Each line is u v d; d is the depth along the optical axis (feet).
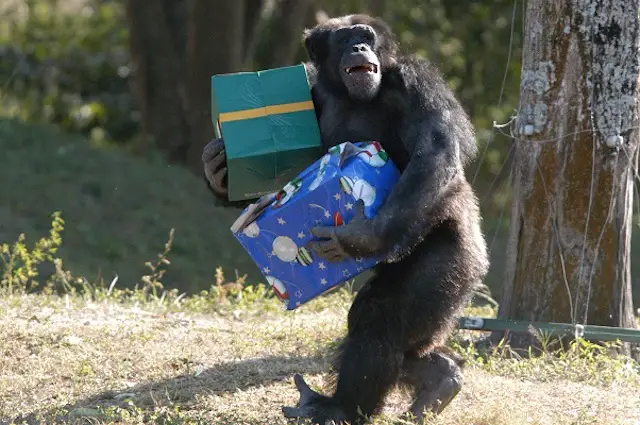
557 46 39.37
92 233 67.77
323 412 27.45
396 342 27.94
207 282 63.46
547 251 40.24
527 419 29.86
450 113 29.25
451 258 28.60
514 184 41.32
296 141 29.60
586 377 36.04
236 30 82.33
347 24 32.09
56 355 36.81
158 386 33.58
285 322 43.86
